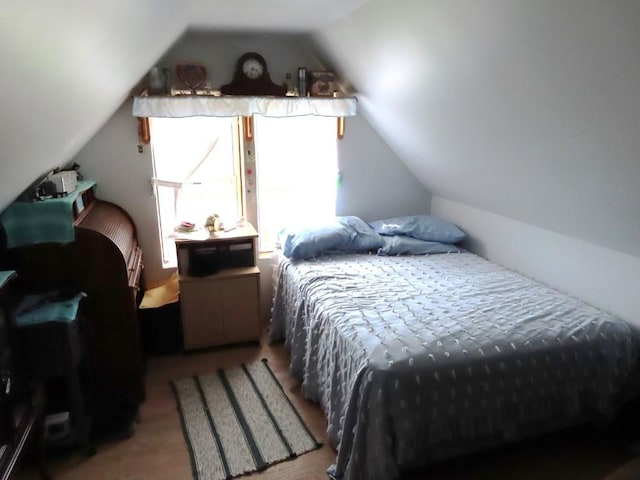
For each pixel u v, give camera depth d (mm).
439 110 2582
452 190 3521
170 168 3320
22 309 2086
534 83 1798
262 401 2631
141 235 3305
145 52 2098
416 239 3479
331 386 2197
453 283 2744
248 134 3367
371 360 1870
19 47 837
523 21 1562
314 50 3344
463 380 1896
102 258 2408
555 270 2746
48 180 2330
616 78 1473
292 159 3598
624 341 2137
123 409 2451
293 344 2820
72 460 2180
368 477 1861
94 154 3084
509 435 2051
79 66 1271
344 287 2660
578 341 2057
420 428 1879
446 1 1767
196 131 3326
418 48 2201
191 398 2654
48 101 1274
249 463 2156
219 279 3084
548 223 2713
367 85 3076
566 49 1527
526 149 2242
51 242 2293
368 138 3713
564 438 2324
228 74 3275
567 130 1890
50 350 2039
